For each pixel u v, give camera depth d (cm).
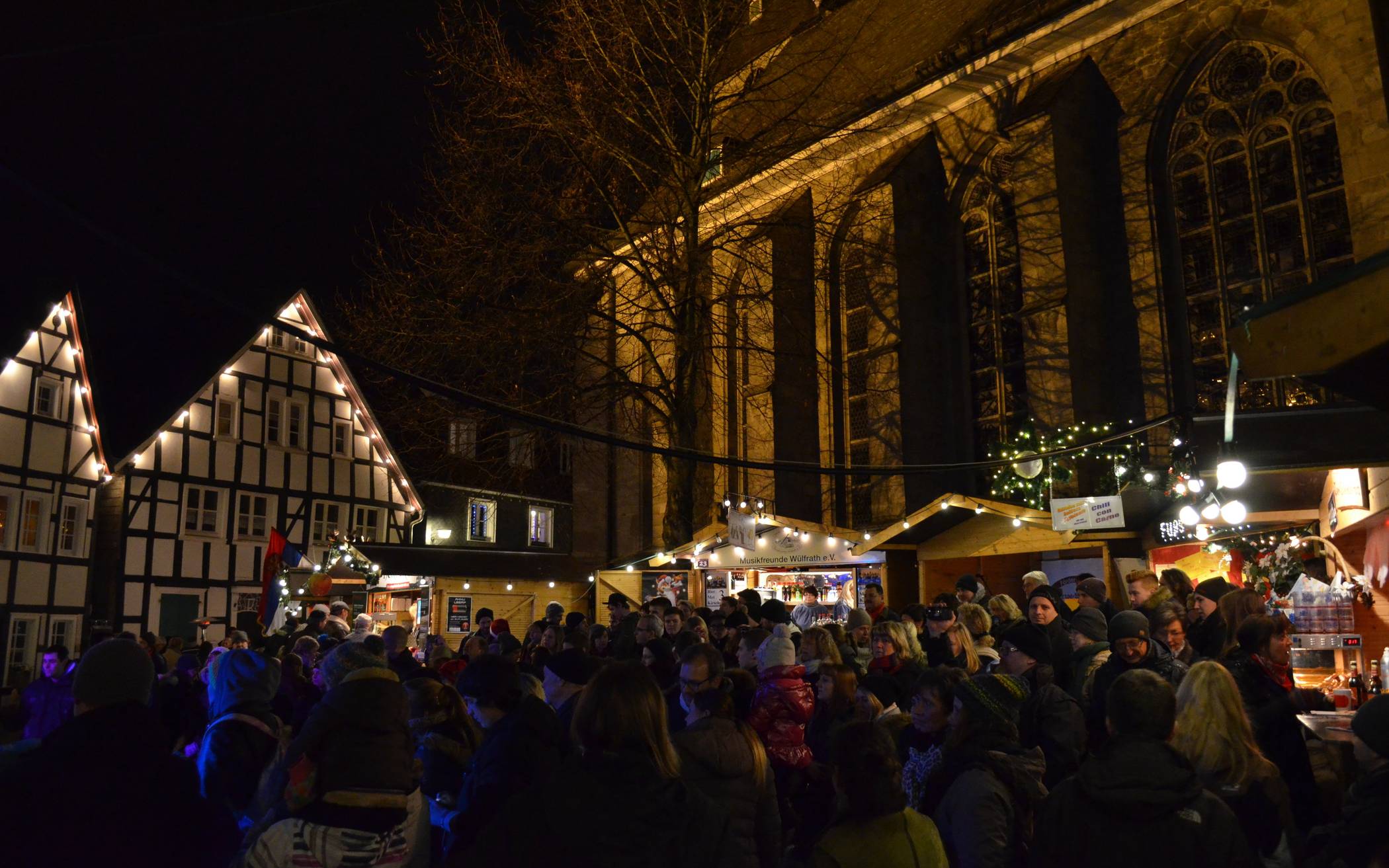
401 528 3684
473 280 2084
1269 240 1873
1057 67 2205
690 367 2080
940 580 1731
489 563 2275
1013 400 2286
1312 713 659
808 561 1656
